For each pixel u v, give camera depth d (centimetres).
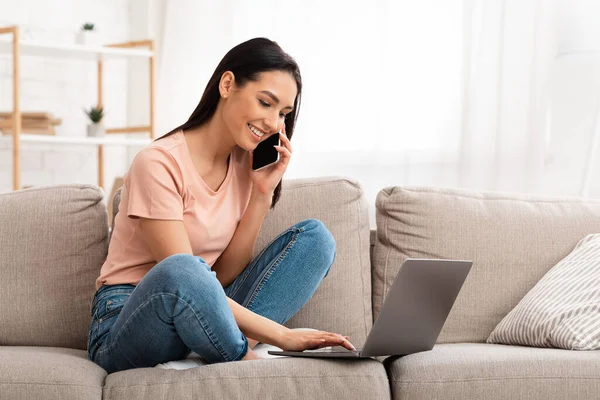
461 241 250
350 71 429
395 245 253
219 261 227
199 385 179
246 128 211
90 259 237
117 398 179
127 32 502
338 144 433
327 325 240
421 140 406
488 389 187
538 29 366
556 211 259
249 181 229
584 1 362
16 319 229
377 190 419
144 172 205
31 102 467
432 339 203
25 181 470
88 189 242
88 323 234
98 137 454
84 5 485
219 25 469
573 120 368
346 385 182
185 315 181
